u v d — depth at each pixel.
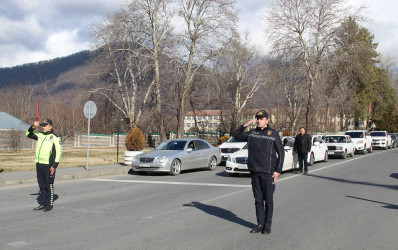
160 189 10.91
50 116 32.94
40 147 7.78
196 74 31.81
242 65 41.88
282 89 47.19
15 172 14.08
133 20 29.98
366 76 35.62
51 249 5.14
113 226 6.45
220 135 44.19
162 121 31.91
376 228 6.38
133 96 38.62
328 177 13.88
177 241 5.52
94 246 5.27
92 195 9.84
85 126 39.50
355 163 20.20
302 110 51.88
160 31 32.22
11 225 6.52
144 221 6.82
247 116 49.16
